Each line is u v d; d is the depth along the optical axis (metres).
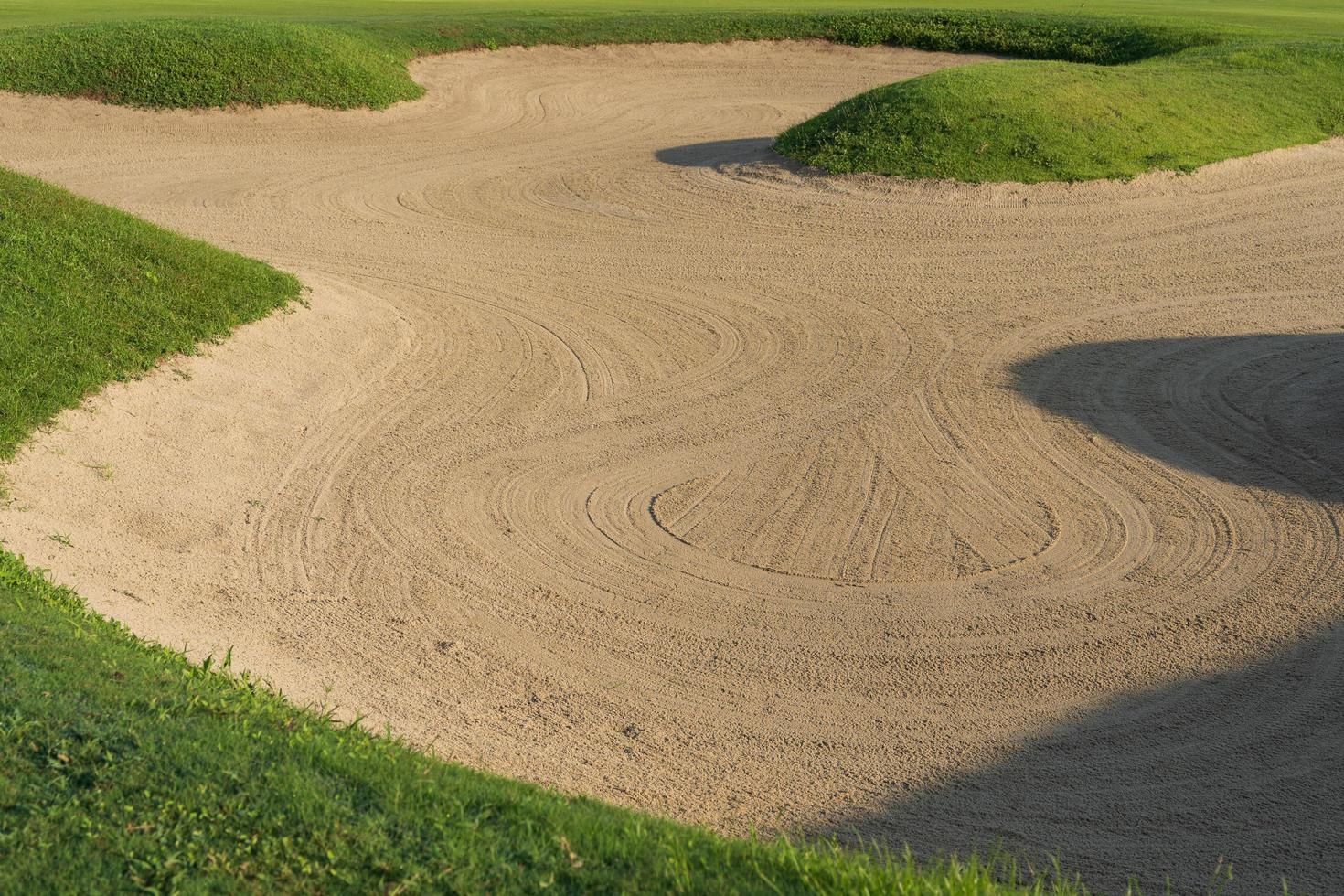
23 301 13.66
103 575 10.36
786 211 23.14
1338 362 16.34
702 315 18.50
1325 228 21.61
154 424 13.06
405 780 6.52
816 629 10.59
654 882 5.79
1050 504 12.80
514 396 15.49
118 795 5.94
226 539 11.62
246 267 16.91
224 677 8.20
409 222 22.95
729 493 13.09
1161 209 22.48
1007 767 8.75
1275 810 8.22
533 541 12.02
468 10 39.94
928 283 19.67
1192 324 17.89
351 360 16.00
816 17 38.09
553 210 23.78
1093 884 7.48
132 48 29.38
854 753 8.94
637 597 11.09
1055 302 18.86
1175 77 27.22
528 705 9.44
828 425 14.76
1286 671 9.82
